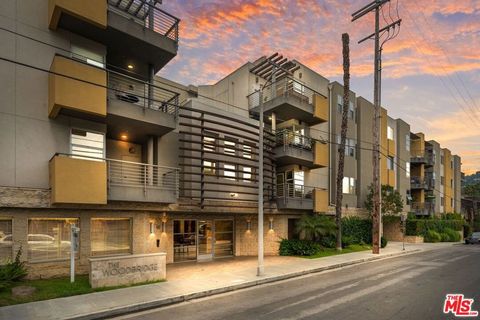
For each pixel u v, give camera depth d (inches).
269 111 946.1
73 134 530.0
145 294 407.2
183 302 397.4
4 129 463.5
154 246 619.8
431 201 1958.7
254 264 661.9
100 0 524.7
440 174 2151.8
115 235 564.1
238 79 1016.2
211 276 527.5
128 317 342.0
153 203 589.9
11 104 472.4
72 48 544.7
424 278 546.3
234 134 736.3
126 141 662.5
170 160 690.8
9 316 325.4
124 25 558.3
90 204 510.6
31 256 474.3
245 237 812.0
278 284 500.7
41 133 494.6
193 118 668.7
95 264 436.8
